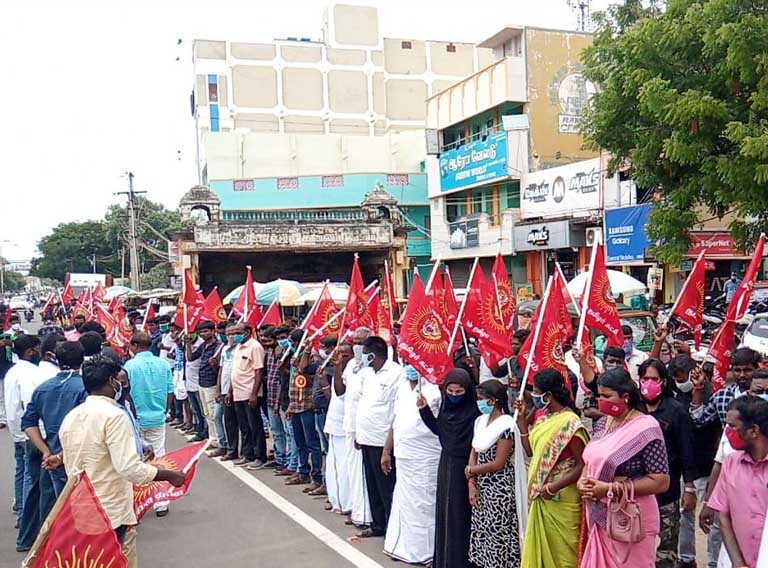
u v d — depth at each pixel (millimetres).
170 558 6426
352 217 29906
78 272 64625
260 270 28797
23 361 7547
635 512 4066
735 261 19516
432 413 5902
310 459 8742
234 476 9305
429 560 6117
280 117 43250
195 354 11719
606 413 4207
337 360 7730
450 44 46500
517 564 5246
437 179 31312
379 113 44812
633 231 18781
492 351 6605
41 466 6516
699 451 5742
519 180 26547
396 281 28109
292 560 6305
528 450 5293
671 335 9820
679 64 11078
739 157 9797
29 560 4242
